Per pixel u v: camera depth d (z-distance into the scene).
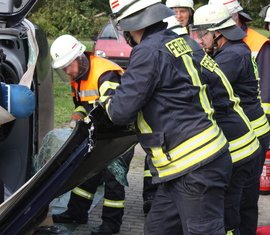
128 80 3.08
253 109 4.14
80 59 3.78
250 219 4.19
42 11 26.86
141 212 5.19
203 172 3.14
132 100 3.05
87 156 3.21
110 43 13.42
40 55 4.29
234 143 3.73
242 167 3.76
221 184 3.18
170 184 3.26
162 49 3.11
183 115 3.13
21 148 4.21
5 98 3.50
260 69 4.75
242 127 3.75
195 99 3.16
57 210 5.03
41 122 4.41
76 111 4.00
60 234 4.59
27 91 3.59
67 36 3.82
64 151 3.09
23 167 4.20
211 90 3.64
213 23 3.98
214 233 3.17
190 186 3.15
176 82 3.12
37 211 3.27
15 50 3.97
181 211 3.25
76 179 3.48
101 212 5.18
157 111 3.13
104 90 3.73
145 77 3.05
